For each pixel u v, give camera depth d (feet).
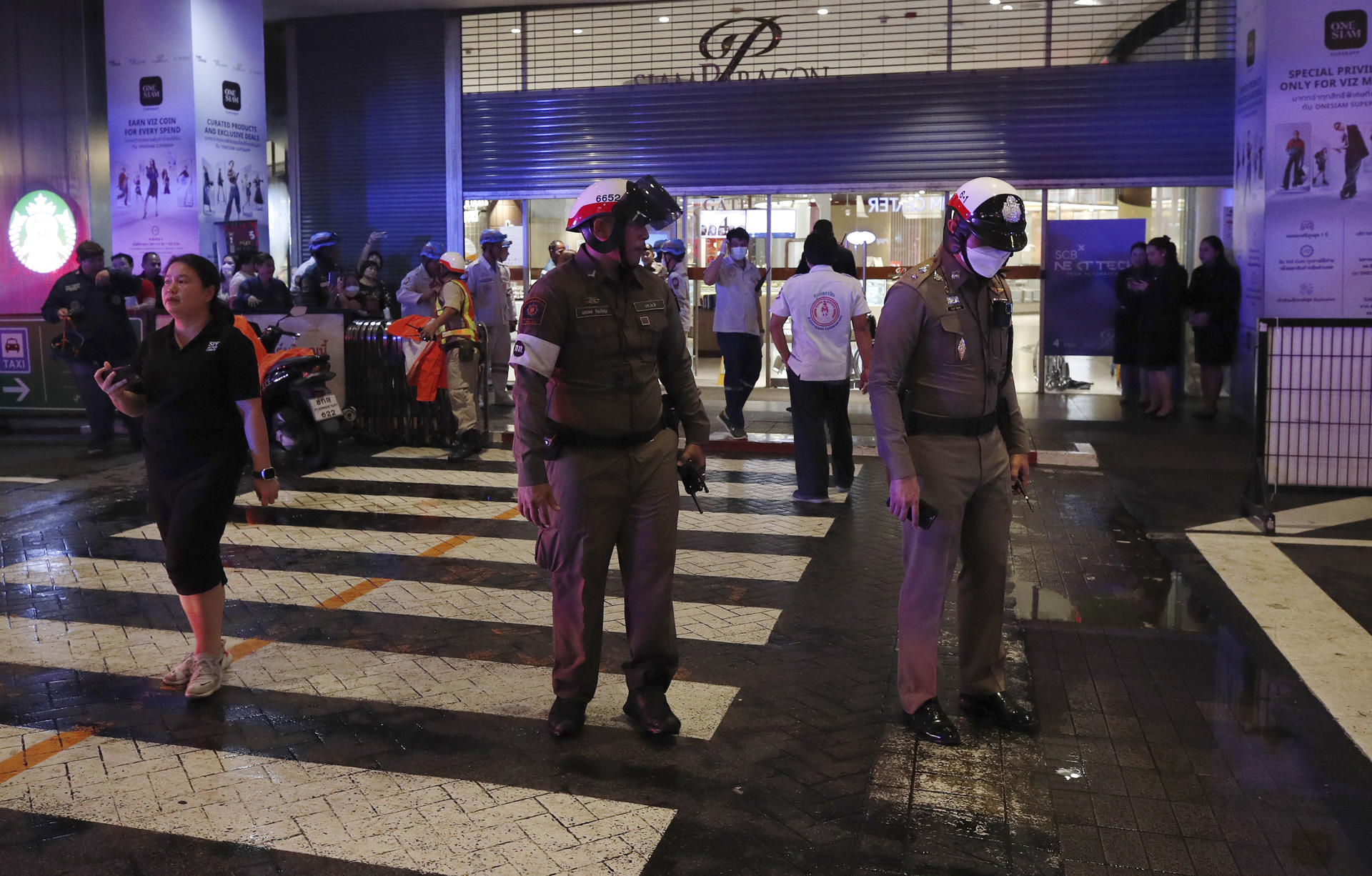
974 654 13.51
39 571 20.47
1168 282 40.70
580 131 51.42
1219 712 13.73
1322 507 25.71
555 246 40.93
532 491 12.35
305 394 29.96
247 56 47.09
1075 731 13.16
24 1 51.31
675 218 12.40
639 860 10.19
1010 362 13.17
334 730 13.28
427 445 35.01
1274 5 36.11
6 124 52.19
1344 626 17.10
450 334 31.58
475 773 12.08
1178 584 19.43
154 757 12.53
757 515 24.94
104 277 33.01
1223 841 10.57
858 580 19.80
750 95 49.11
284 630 17.10
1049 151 46.39
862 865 10.12
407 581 19.80
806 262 25.71
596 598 12.96
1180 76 44.88
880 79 47.55
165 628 17.20
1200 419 40.86
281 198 59.31
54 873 10.05
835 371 25.59
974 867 10.08
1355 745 12.74
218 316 14.17
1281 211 36.68
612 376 12.48
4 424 38.17
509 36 52.08
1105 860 10.21
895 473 12.39
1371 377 25.09
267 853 10.37
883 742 12.80
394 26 53.31
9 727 13.41
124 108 45.47
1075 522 24.32
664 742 12.86
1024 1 46.03
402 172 54.08
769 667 15.39
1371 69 35.40
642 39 50.34
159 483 14.12
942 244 12.74
